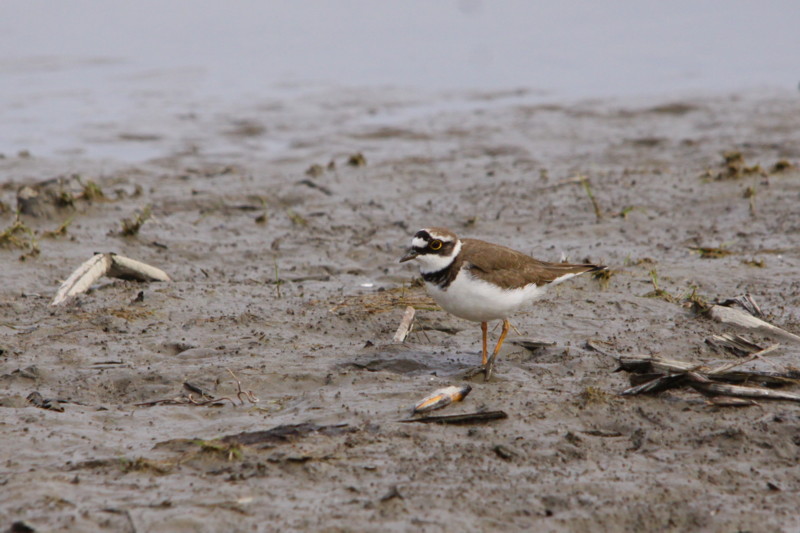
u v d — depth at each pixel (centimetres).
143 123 2653
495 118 2786
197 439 878
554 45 3844
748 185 1983
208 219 1841
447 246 1042
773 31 3997
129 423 927
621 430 902
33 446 862
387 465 821
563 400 956
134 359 1111
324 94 3048
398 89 3138
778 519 744
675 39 3922
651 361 1035
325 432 885
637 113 2809
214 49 3722
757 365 1063
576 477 804
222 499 763
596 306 1290
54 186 1928
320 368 1066
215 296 1363
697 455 848
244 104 2903
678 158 2306
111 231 1712
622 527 738
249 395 1004
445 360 1111
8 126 2605
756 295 1348
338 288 1437
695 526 738
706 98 2961
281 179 2148
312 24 4234
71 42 3781
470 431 886
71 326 1214
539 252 1628
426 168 2253
